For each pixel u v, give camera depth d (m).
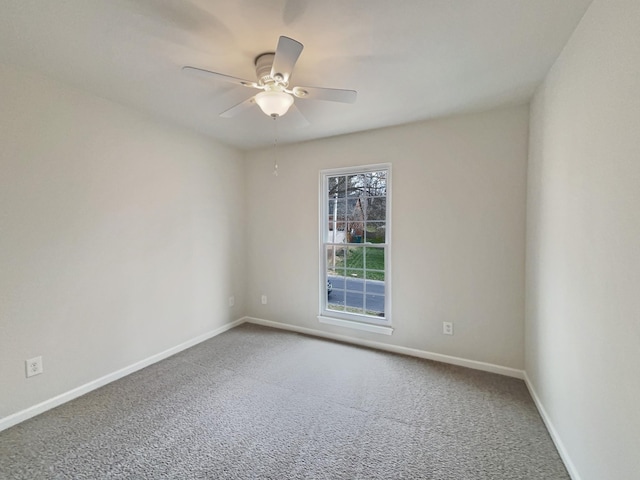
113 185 2.44
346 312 3.38
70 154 2.16
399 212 2.97
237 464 1.60
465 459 1.64
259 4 1.33
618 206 1.13
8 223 1.87
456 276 2.75
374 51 1.71
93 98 2.28
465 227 2.69
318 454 1.67
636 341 1.02
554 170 1.82
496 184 2.55
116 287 2.48
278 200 3.70
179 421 1.96
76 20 1.44
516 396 2.25
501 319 2.58
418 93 2.23
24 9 1.35
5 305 1.87
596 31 1.30
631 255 1.05
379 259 3.18
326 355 2.98
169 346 2.96
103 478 1.50
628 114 1.06
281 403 2.17
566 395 1.61
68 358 2.18
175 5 1.34
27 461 1.61
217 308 3.55
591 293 1.34
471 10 1.38
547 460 1.64
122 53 1.74
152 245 2.77
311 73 1.95
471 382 2.46
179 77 2.02
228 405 2.14
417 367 2.72
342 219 3.39
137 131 2.61
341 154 3.25
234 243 3.78
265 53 1.73
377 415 2.03
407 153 2.90
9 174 1.87
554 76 1.82
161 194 2.85
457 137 2.68
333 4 1.33
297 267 3.63
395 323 3.04
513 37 1.58
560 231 1.72
